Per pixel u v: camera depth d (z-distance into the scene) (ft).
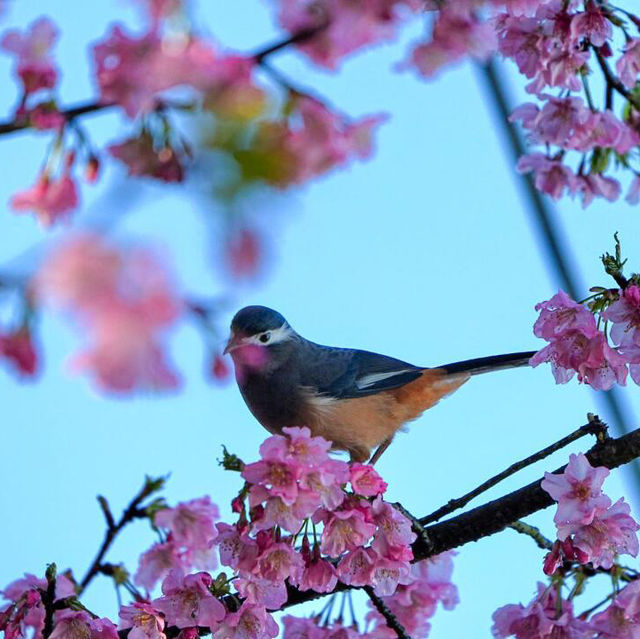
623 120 32.09
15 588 28.81
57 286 12.14
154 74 15.96
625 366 31.73
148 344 12.61
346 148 18.19
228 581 30.53
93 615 28.63
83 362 12.71
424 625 35.60
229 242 12.36
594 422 33.53
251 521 27.50
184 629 29.86
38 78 18.99
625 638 29.22
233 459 27.35
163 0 16.48
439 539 34.65
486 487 33.76
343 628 32.73
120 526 24.04
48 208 19.39
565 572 30.48
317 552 29.78
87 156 19.60
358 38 18.53
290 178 13.65
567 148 31.78
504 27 31.81
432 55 22.57
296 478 26.66
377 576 30.07
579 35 30.76
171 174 17.40
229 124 13.92
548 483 30.37
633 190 32.48
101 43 16.76
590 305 32.22
